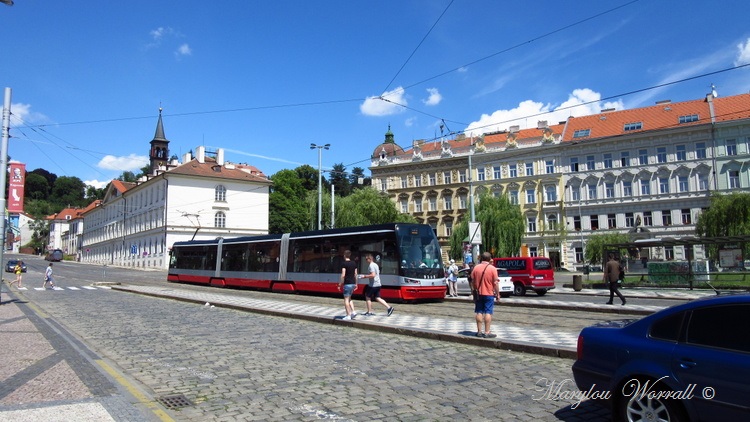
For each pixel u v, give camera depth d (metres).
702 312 4.87
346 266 15.19
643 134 60.59
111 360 9.41
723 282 28.47
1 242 20.81
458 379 7.84
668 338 5.00
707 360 4.60
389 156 79.25
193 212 68.88
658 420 4.85
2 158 19.89
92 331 13.23
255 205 74.06
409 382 7.67
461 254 55.31
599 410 6.23
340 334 12.66
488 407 6.39
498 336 11.27
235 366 8.84
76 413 5.84
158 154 85.75
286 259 27.22
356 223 56.81
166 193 67.62
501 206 54.84
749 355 4.41
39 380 7.56
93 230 108.31
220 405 6.54
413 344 11.07
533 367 8.62
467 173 71.69
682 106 62.19
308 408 6.40
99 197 161.50
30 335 12.27
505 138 72.44
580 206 63.72
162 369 8.63
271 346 10.85
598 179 63.09
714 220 43.06
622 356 5.23
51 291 30.39
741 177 56.12
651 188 60.19
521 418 5.97
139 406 6.28
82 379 7.64
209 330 13.34
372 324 13.41
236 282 30.98
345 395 6.99
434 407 6.41
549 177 65.75
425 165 75.00
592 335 5.66
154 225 71.69
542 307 19.31
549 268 27.53
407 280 21.28
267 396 6.95
